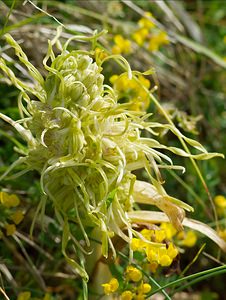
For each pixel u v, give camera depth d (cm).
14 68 48
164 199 34
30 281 41
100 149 31
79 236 36
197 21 70
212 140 59
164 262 33
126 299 33
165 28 60
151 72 34
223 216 49
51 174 32
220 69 65
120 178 31
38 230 44
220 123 62
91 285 37
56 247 43
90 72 31
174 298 49
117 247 35
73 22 55
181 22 64
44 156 32
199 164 51
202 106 62
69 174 32
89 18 57
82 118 31
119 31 56
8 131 47
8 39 32
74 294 45
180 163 54
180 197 52
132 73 35
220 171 58
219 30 70
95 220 31
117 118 35
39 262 44
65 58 32
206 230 37
